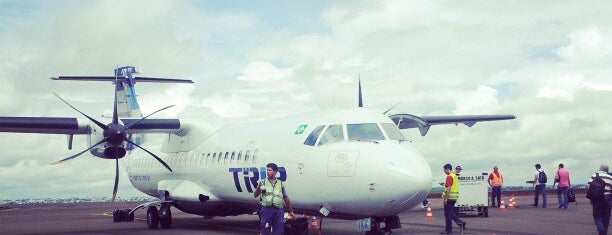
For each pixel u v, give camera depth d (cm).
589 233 1331
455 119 2295
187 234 1509
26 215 2864
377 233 1191
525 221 1672
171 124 1745
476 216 1900
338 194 1150
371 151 1129
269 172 984
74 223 2130
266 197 977
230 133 1633
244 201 1507
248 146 1476
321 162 1191
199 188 1691
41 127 1655
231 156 1530
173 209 3291
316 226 1620
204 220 2081
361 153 1132
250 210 1583
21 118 1623
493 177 2353
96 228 1828
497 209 2236
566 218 1764
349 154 1147
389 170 1085
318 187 1191
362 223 1167
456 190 1371
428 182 1094
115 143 1627
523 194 4566
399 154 1123
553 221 1659
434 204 3058
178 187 1744
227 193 1559
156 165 1955
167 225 1759
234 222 1956
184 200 1698
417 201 1096
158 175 1944
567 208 2223
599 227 1242
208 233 1534
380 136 1180
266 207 977
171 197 1734
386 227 1195
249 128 1573
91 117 1647
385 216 1148
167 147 1908
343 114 1245
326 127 1236
